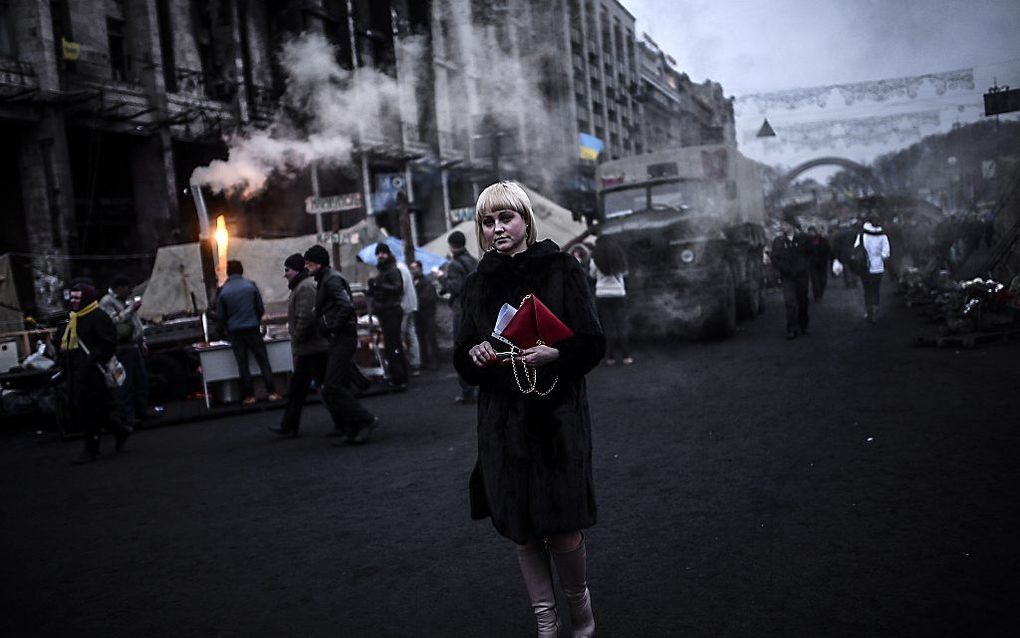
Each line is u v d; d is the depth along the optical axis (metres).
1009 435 5.40
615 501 4.82
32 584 4.26
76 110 22.78
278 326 13.73
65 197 22.20
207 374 11.41
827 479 4.82
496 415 2.85
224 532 4.96
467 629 3.21
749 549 3.80
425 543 4.37
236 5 28.12
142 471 7.26
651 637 2.98
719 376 9.46
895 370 8.61
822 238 19.67
